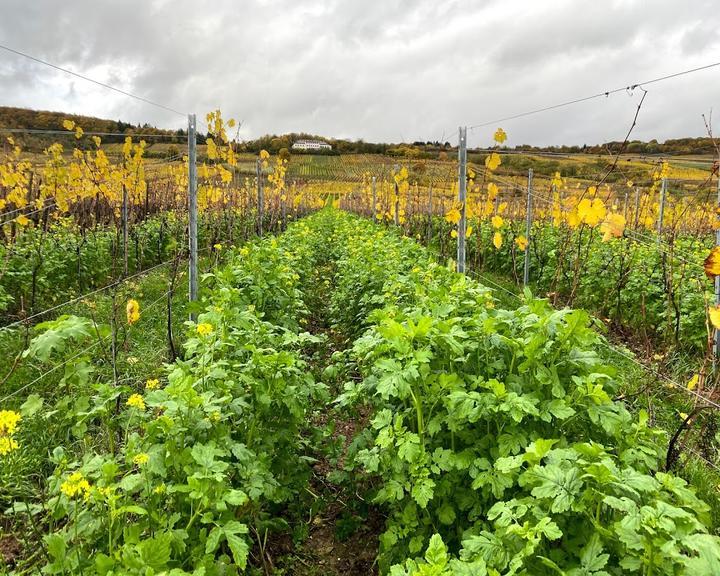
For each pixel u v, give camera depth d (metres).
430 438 3.00
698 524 1.72
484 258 12.88
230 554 2.87
